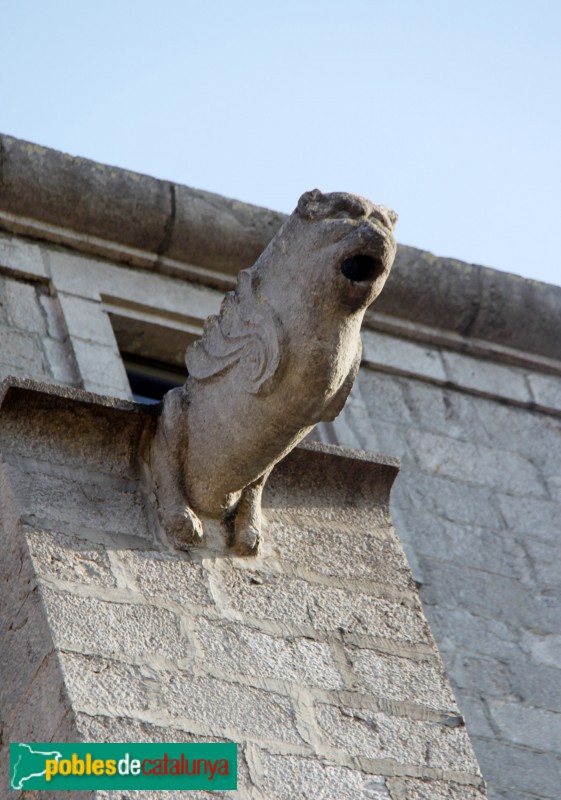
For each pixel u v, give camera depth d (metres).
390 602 11.98
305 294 10.83
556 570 15.86
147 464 11.84
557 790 13.91
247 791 10.34
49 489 11.46
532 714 14.42
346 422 16.17
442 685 11.53
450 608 15.05
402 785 10.81
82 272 15.95
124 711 10.34
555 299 17.58
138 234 16.17
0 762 10.50
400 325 17.23
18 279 15.66
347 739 10.90
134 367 16.16
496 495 16.34
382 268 10.72
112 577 11.09
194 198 16.33
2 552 11.29
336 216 10.91
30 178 15.82
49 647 10.50
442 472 16.28
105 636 10.70
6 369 14.76
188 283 16.42
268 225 16.56
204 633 11.06
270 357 10.88
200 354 11.61
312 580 11.84
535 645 15.05
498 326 17.44
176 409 11.67
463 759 11.13
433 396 16.97
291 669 11.15
